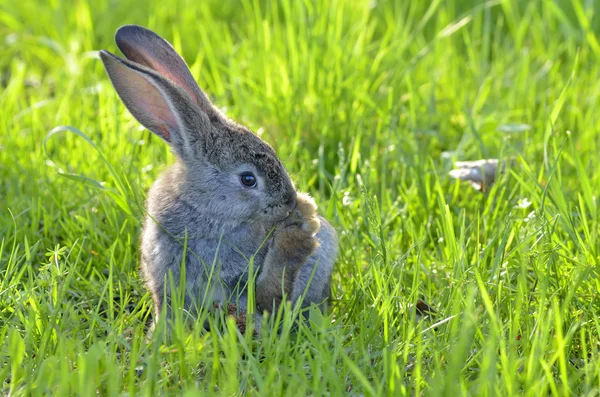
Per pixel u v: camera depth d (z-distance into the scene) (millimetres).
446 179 9695
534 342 6238
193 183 7672
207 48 12078
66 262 7875
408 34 13773
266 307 7605
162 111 7922
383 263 7785
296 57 11500
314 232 7508
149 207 7906
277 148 10133
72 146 10469
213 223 7613
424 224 9047
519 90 11648
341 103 11016
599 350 6906
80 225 8977
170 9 14727
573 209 8945
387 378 6012
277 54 11977
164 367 6531
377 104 11336
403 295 7770
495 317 6336
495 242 8203
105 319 7621
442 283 7941
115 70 7855
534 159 10180
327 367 6090
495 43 12852
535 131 10836
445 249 8156
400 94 11609
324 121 10773
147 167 9789
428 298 7785
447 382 5691
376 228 8062
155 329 6734
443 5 14633
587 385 6051
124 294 8109
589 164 9773
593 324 7043
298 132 10352
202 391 6031
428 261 8281
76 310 7691
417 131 10594
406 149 10320
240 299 7613
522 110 11227
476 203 8812
